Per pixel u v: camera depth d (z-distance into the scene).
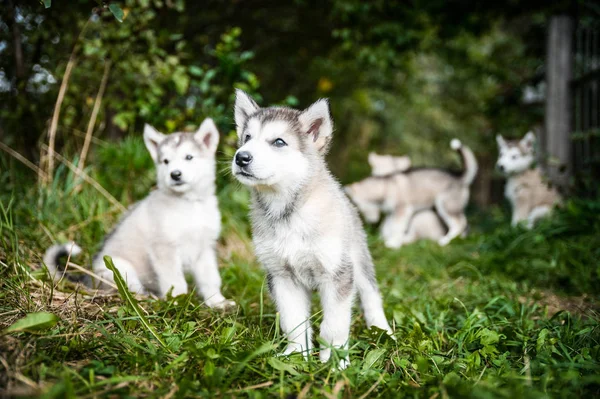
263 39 2.15
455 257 1.40
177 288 0.97
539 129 2.06
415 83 3.04
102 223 1.15
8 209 0.92
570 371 0.62
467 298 1.02
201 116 1.32
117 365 0.64
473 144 3.26
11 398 0.53
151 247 0.98
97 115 1.33
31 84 1.28
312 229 0.75
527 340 0.75
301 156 0.79
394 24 1.74
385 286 1.11
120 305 0.81
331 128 0.81
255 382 0.63
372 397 0.61
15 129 1.28
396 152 3.59
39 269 0.91
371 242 1.68
